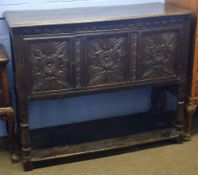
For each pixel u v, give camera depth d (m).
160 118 2.80
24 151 2.22
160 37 2.26
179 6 2.48
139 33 2.20
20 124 2.21
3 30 2.40
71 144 2.44
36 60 2.06
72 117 2.73
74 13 2.32
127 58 2.23
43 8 2.46
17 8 2.41
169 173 2.24
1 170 2.27
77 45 2.11
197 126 2.78
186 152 2.46
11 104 2.29
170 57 2.33
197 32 2.32
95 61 2.17
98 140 2.49
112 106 2.81
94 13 2.30
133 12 2.30
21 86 2.08
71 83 2.17
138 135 2.55
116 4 2.61
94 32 2.11
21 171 2.26
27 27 1.97
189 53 2.40
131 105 2.87
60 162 2.34
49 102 2.63
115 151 2.43
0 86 2.15
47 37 2.04
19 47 2.00
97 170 2.27
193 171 2.25
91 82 2.20
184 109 2.53
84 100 2.71
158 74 2.34
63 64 2.12
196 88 2.47
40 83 2.11
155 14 2.20
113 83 2.25
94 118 2.80
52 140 2.49
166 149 2.49
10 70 2.46
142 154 2.43
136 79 2.29
